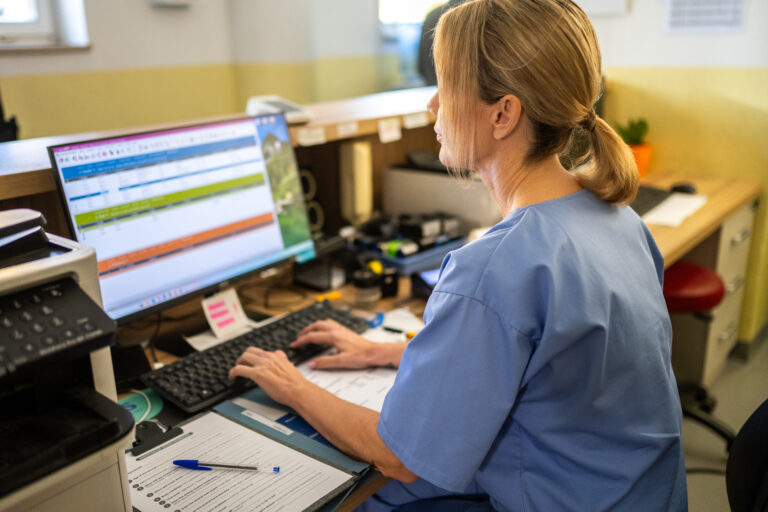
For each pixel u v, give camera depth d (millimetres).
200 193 1334
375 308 1564
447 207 1981
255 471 926
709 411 2426
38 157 1226
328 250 1680
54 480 648
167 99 3887
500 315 819
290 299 1639
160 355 1318
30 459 633
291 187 1547
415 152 2146
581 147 947
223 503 860
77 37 3449
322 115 1850
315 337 1292
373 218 1990
